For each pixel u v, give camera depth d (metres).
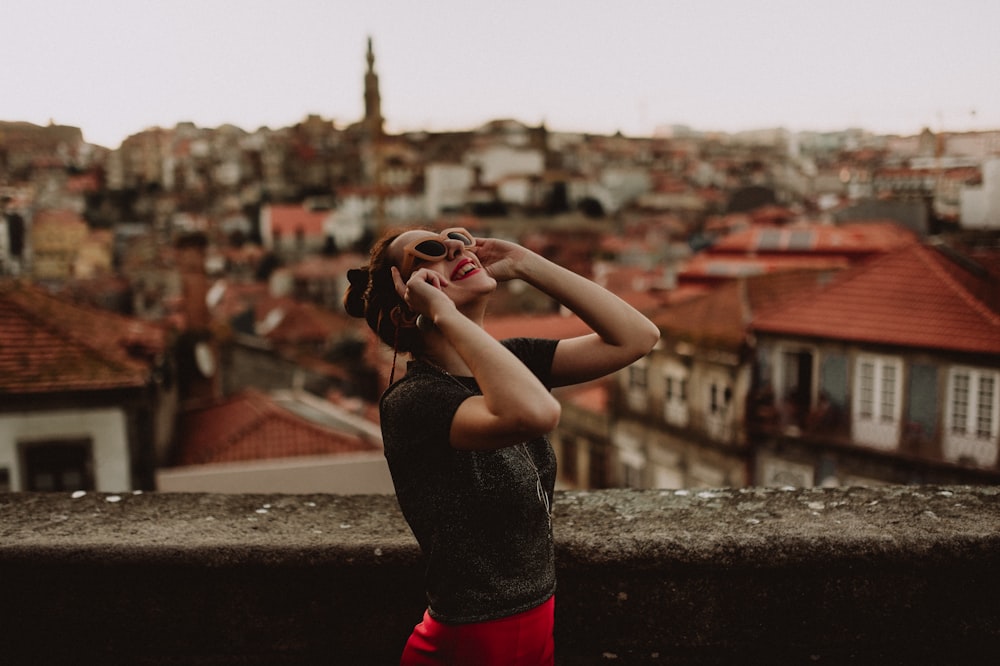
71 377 13.82
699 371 24.97
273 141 192.62
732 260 35.47
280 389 31.53
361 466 14.30
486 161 173.88
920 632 2.11
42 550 2.14
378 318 1.65
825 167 60.06
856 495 2.33
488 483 1.49
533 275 1.73
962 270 21.77
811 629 2.12
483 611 1.48
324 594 2.16
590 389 31.27
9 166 124.06
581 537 2.10
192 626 2.19
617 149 191.25
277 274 96.25
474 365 1.38
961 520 2.15
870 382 20.98
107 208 146.38
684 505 2.29
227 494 2.48
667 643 2.14
